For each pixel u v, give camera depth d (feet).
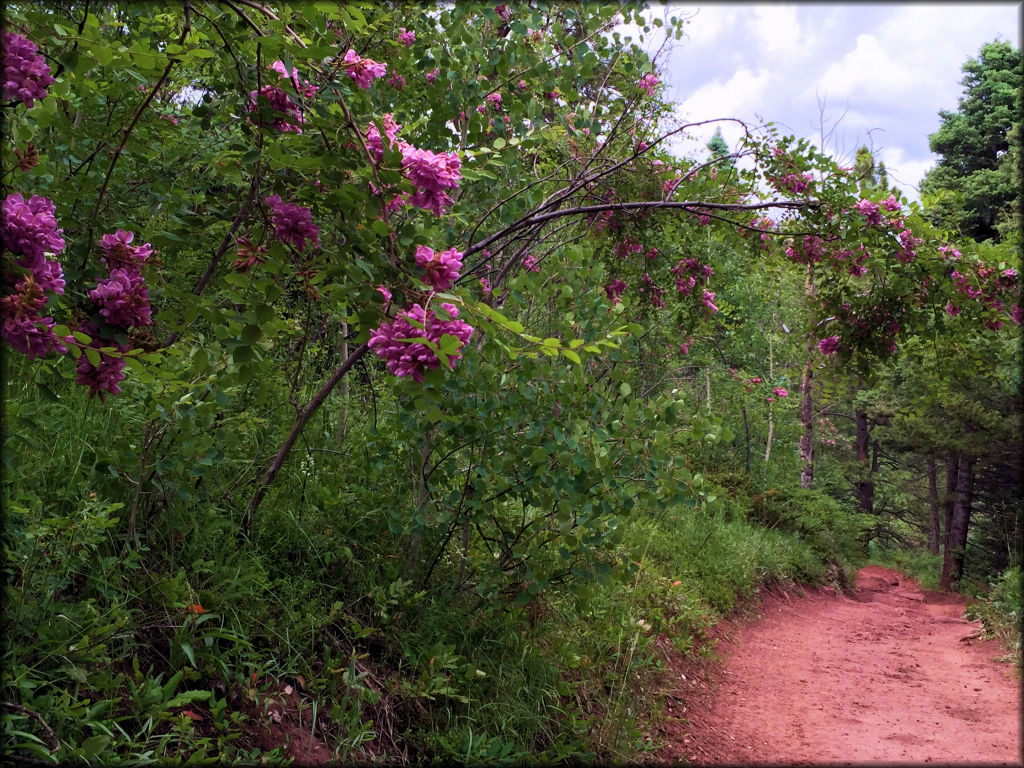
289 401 13.15
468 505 13.65
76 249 8.21
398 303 7.51
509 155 13.28
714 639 23.22
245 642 9.87
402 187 7.72
